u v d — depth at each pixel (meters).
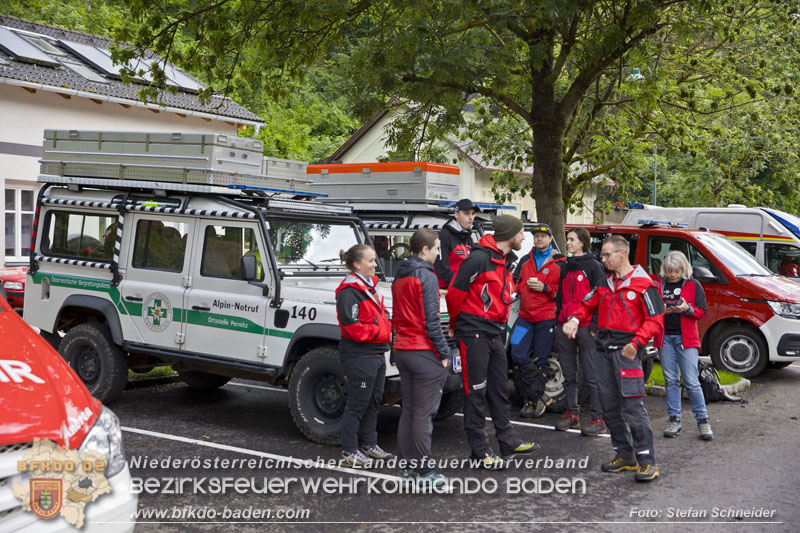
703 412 7.52
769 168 20.69
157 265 7.84
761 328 11.26
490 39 11.66
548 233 8.25
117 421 3.98
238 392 9.40
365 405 6.19
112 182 8.10
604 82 14.41
